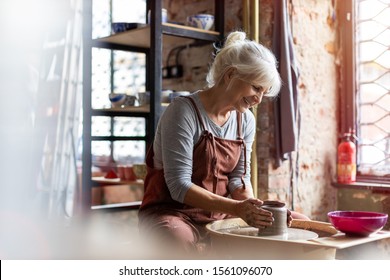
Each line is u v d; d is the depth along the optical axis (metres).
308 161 3.33
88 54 3.25
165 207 2.26
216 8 3.27
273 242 1.78
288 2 3.17
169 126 2.21
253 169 3.05
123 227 3.45
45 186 3.71
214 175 2.29
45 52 3.73
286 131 3.03
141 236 2.26
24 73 3.56
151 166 2.35
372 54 3.37
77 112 3.85
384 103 3.31
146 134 3.43
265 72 2.11
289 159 3.20
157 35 2.89
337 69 3.51
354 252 2.56
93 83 4.38
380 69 3.33
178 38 3.43
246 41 2.23
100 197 3.93
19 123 3.54
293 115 3.03
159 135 2.30
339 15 3.49
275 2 3.06
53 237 3.19
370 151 3.39
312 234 1.97
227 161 2.33
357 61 3.45
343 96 3.49
